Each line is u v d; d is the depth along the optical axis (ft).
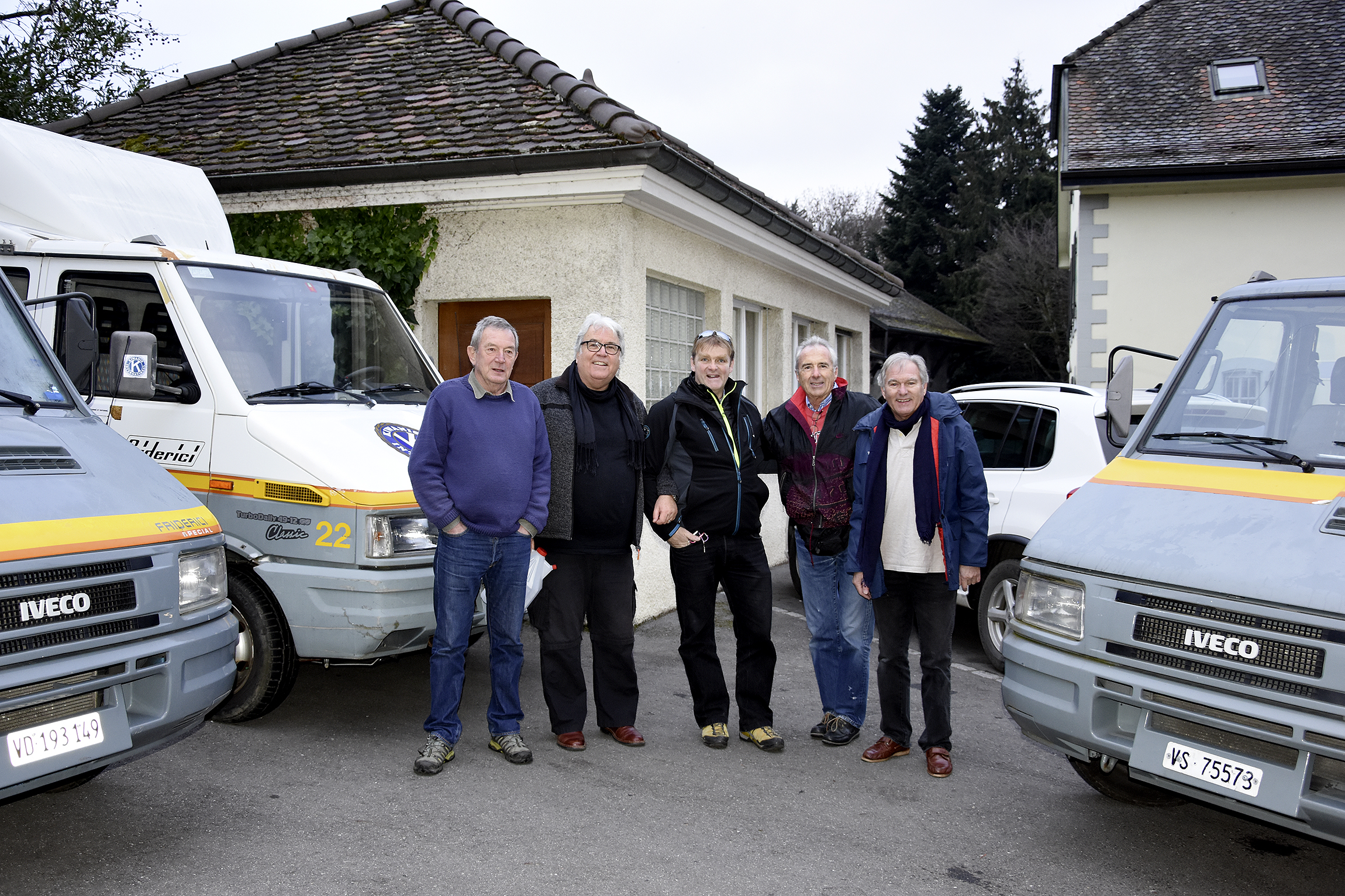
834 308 39.70
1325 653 9.29
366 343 18.06
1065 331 101.30
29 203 16.94
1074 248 53.31
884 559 14.69
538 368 23.99
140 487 11.53
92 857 11.09
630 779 14.01
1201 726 10.16
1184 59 52.26
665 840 11.96
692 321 28.25
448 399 13.74
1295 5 53.78
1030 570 12.09
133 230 17.94
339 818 12.32
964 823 12.81
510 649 14.60
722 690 15.76
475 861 11.20
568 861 11.28
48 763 9.59
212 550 11.77
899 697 15.07
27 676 9.39
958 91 136.77
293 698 17.37
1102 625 10.99
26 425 11.37
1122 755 10.78
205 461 15.21
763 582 15.57
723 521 15.11
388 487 14.76
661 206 23.84
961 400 22.62
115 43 55.98
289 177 23.61
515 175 22.48
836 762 15.02
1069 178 46.37
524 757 14.47
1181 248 46.65
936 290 126.41
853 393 15.69
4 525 9.61
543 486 14.32
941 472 14.24
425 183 23.31
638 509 15.34
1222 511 11.18
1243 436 12.40
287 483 14.71
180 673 10.85
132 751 10.44
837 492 15.19
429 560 14.97
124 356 14.38
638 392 23.66
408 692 18.01
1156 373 47.01
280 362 16.38
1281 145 44.88
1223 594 10.05
